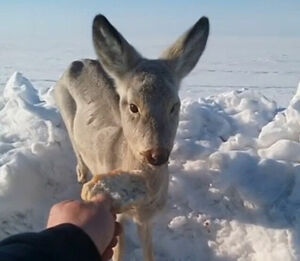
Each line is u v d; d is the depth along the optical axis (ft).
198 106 3.57
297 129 3.23
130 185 1.43
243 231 2.76
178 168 3.09
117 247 2.64
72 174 3.30
